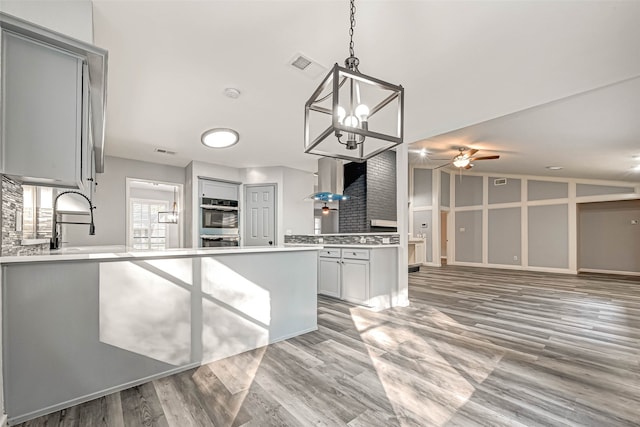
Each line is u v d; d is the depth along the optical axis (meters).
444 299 4.31
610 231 7.61
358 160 1.81
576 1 1.56
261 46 1.98
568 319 3.29
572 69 2.19
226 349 2.25
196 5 1.60
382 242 4.05
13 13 1.30
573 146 4.49
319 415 1.52
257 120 3.23
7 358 1.46
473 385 1.84
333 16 1.70
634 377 1.95
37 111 1.41
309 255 2.86
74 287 1.66
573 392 1.76
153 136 3.58
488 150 5.72
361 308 3.71
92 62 1.54
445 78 2.34
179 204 5.05
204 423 1.46
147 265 1.92
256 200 5.27
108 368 1.74
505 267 8.42
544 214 7.86
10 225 1.75
